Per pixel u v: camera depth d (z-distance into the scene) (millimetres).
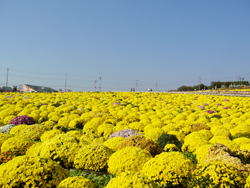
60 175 6777
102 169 8422
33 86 78312
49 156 8852
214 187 5883
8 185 6227
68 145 9109
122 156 8000
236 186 5875
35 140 12336
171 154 7422
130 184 5621
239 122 17062
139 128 14914
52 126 15414
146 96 45938
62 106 25266
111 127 14359
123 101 36094
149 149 9883
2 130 14289
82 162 8500
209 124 15812
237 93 53531
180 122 16281
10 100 32094
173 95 48375
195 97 43500
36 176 6395
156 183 6797
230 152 8938
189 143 10797
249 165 7695
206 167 6375
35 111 21172
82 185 5926
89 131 14688
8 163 6699
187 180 6750
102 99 38000
